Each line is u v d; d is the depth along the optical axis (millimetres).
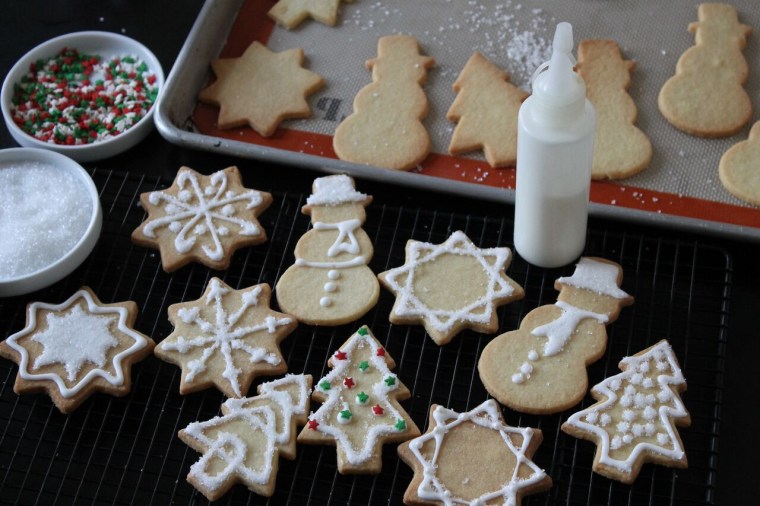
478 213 947
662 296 901
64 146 977
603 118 979
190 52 1006
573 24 1039
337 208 936
